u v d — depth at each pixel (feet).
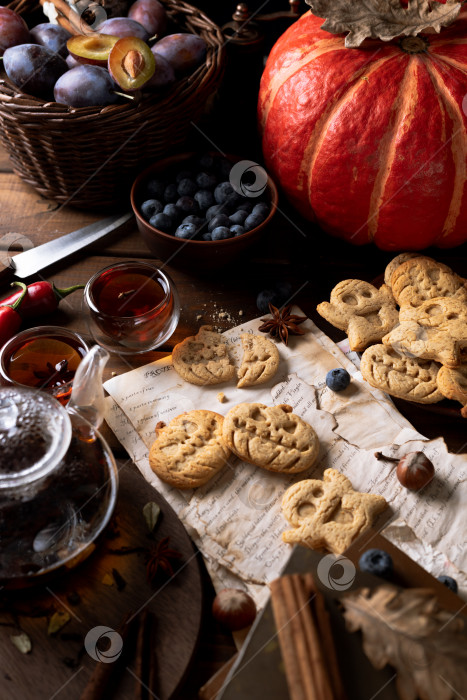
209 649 2.40
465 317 2.76
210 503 2.56
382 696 2.21
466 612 2.29
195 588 2.41
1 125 2.90
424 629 2.25
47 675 2.31
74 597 2.40
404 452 2.64
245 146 3.36
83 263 3.07
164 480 2.58
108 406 2.74
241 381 2.76
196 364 2.79
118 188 3.08
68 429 2.30
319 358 2.83
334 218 2.99
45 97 2.93
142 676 2.29
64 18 3.02
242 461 2.63
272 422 2.64
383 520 2.54
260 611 2.30
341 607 2.28
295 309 2.94
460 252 3.11
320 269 3.06
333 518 2.51
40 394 2.36
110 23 2.94
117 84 2.82
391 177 2.82
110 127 2.82
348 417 2.71
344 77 2.81
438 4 2.79
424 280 2.89
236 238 2.81
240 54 3.16
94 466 2.41
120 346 2.81
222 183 2.95
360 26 2.79
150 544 2.47
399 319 2.82
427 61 2.80
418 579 2.35
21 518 2.30
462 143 2.79
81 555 2.39
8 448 2.26
